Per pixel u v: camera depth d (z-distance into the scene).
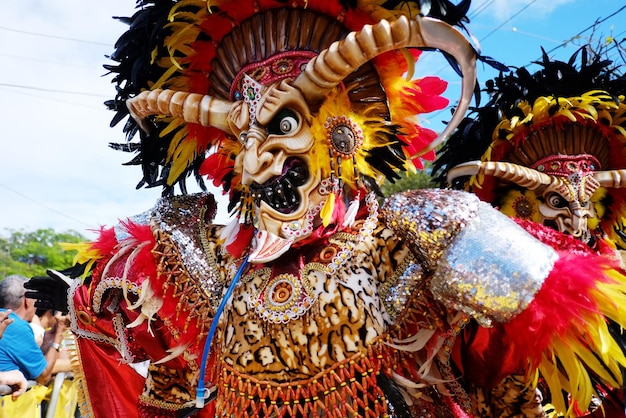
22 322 2.82
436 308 1.25
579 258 1.16
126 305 1.57
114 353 1.80
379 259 1.30
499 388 1.38
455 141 2.39
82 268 1.81
